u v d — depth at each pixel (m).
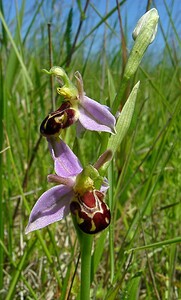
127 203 0.14
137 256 0.14
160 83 0.18
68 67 0.16
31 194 0.16
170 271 0.12
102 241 0.11
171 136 0.17
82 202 0.09
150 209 0.15
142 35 0.09
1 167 0.12
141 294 0.13
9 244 0.13
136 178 0.17
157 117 0.18
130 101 0.10
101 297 0.12
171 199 0.16
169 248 0.14
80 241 0.09
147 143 0.19
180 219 0.14
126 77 0.09
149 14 0.10
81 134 0.10
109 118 0.09
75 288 0.12
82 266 0.09
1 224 0.12
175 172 0.16
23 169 0.16
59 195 0.10
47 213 0.09
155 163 0.13
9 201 0.14
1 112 0.13
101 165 0.09
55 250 0.12
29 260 0.14
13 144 0.18
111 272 0.11
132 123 0.15
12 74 0.16
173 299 0.12
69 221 0.16
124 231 0.15
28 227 0.09
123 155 0.14
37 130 0.17
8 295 0.11
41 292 0.13
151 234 0.14
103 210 0.09
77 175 0.09
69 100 0.10
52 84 0.15
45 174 0.16
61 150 0.10
